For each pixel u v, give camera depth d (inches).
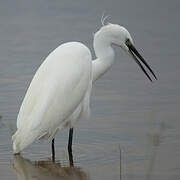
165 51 745.0
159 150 452.1
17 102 570.3
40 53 745.6
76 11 965.2
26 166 431.2
